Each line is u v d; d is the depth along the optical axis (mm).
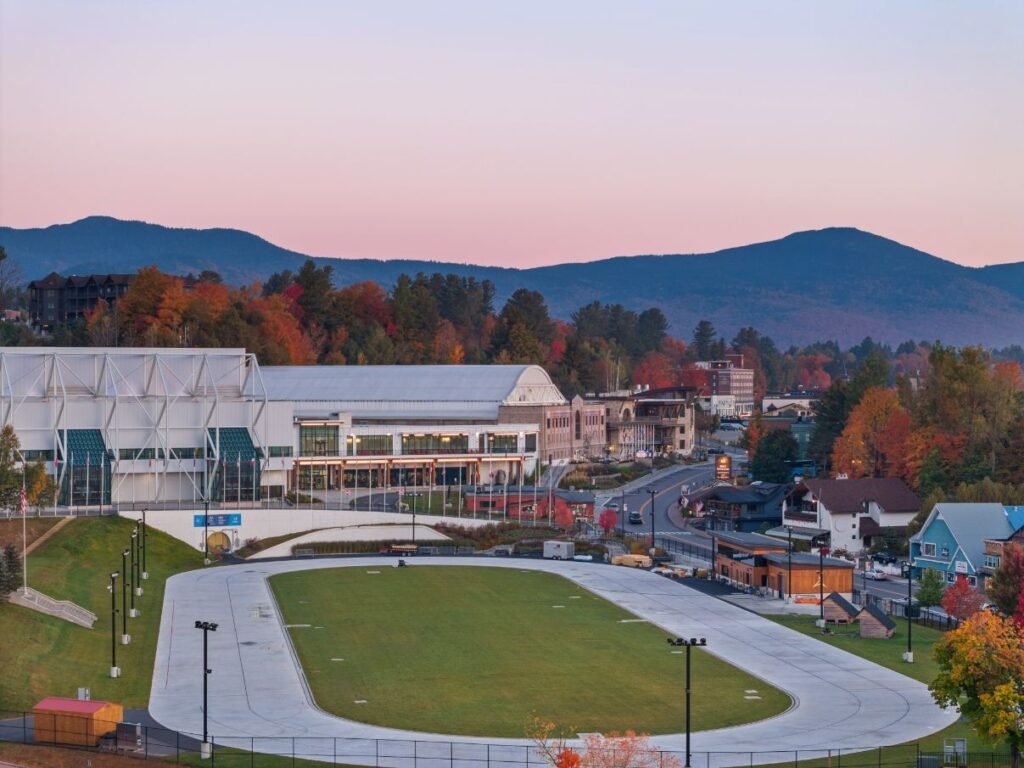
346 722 94312
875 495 199500
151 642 121438
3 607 117062
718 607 143500
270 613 137500
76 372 199500
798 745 88750
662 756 82562
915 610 137000
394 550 187875
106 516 176625
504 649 120188
